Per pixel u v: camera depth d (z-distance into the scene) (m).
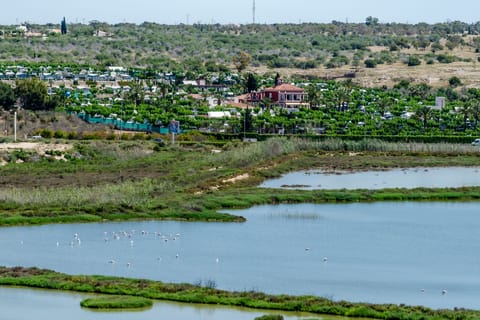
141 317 192.50
